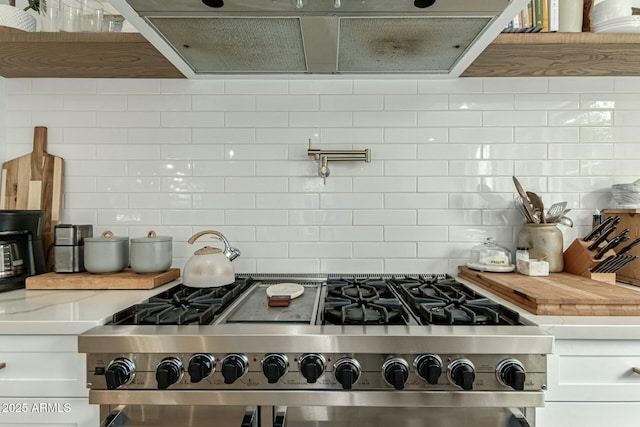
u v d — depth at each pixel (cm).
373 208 149
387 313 93
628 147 148
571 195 148
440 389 81
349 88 149
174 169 150
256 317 96
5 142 149
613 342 88
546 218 142
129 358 82
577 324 87
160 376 78
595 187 148
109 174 149
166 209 149
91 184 149
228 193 150
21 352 90
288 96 149
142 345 81
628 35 117
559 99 148
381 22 102
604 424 88
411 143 148
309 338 81
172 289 121
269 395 81
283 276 148
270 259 149
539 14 121
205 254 123
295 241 149
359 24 103
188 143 149
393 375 78
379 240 149
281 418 83
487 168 148
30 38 119
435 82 148
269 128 149
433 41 114
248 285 136
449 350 80
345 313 92
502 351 80
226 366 78
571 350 89
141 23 103
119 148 150
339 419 84
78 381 90
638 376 88
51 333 88
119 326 87
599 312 93
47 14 131
